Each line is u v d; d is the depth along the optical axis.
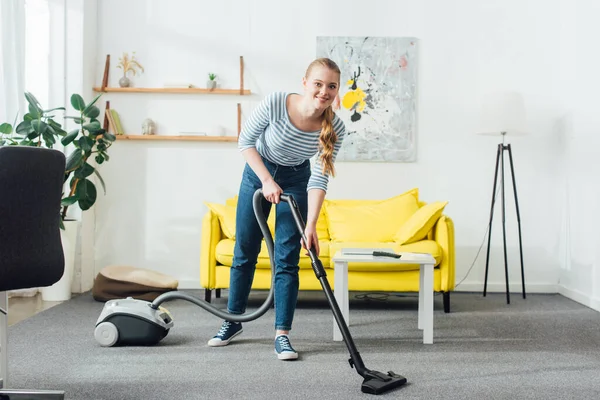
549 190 4.50
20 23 3.78
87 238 4.41
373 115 4.50
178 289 4.50
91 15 4.44
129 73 4.54
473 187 4.52
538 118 4.50
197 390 2.02
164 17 4.54
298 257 2.50
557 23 4.48
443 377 2.20
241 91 4.47
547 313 3.61
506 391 2.03
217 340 2.66
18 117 3.78
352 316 3.47
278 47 4.54
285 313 2.49
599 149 3.82
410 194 4.20
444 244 3.62
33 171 1.64
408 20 4.52
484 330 3.08
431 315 2.75
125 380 2.13
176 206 4.55
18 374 2.20
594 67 3.92
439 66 4.52
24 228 1.63
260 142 2.42
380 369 2.30
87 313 3.46
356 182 4.53
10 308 3.63
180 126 4.54
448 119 4.52
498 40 4.50
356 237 3.95
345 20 4.52
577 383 2.13
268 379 2.15
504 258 4.25
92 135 3.94
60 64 4.27
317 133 2.36
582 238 4.07
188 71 4.54
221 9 4.54
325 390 2.02
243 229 2.56
